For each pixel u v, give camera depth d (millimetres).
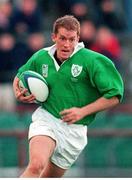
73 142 22906
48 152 21750
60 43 22172
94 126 38000
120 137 35781
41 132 22219
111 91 22172
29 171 21000
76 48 22641
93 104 22078
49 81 22750
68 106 22719
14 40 42188
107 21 44562
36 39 42344
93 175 36875
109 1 45000
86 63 22453
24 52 42062
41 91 22562
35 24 43438
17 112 38375
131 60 42969
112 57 42031
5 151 36531
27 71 22797
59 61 22797
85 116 22156
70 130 22750
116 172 37094
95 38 42125
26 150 34344
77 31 22219
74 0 44156
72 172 36875
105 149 37000
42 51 23125
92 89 22750
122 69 42438
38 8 43906
